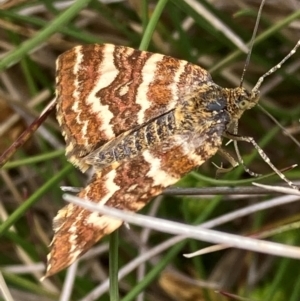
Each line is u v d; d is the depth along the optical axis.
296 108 0.06
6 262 0.06
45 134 0.06
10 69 0.07
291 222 0.05
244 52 0.05
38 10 0.06
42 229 0.06
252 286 0.06
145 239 0.06
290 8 0.06
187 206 0.05
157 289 0.06
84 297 0.05
